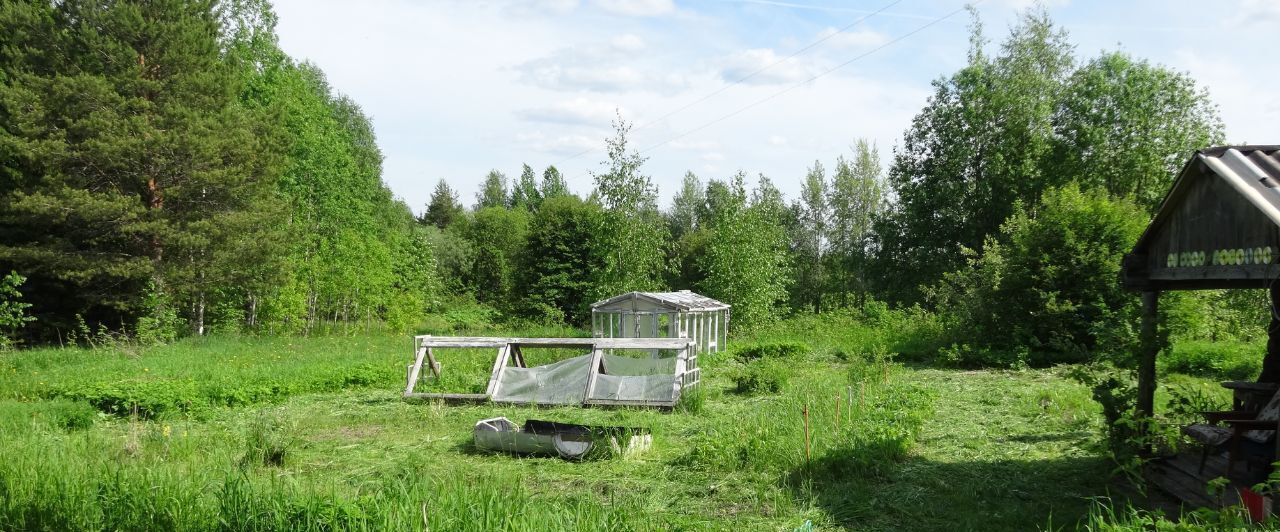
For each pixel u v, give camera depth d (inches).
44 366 703.1
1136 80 1432.1
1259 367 624.4
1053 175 1456.7
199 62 1026.1
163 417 476.1
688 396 527.2
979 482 313.6
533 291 1785.2
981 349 791.1
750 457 341.4
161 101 989.8
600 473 340.8
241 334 1217.4
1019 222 853.8
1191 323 714.8
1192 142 1423.5
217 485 274.2
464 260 2223.2
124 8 956.6
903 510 277.6
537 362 805.2
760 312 1269.7
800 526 257.9
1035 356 758.5
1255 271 240.7
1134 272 313.6
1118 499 285.6
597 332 1025.5
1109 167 1446.9
